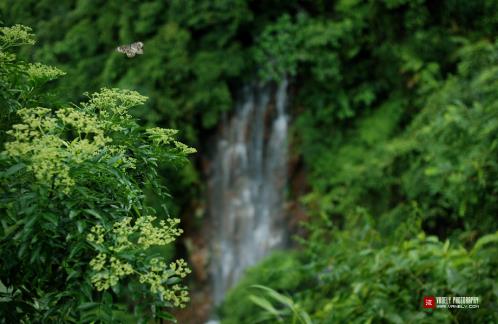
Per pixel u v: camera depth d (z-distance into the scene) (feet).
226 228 29.09
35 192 5.37
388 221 20.95
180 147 6.55
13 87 6.35
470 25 25.90
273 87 28.76
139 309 5.55
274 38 27.58
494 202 15.97
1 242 5.66
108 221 5.71
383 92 27.81
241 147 29.14
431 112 22.58
